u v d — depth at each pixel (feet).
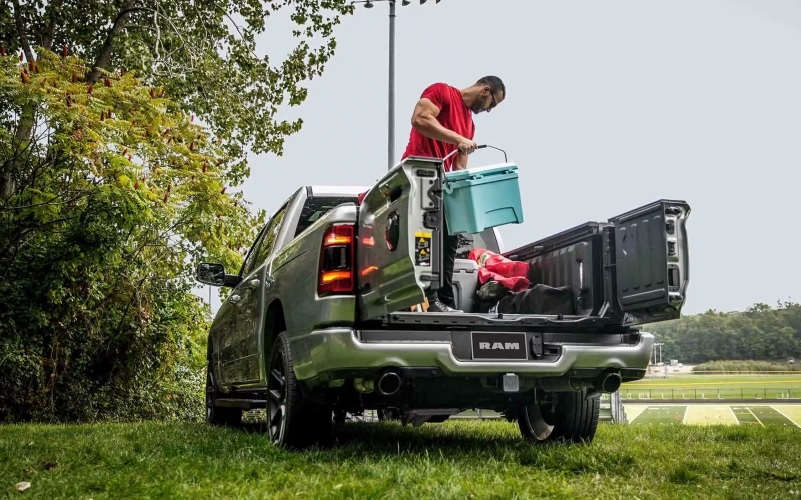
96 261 36.24
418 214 11.89
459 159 17.08
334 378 13.33
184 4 54.08
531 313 15.89
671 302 13.53
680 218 13.85
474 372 13.37
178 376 45.91
